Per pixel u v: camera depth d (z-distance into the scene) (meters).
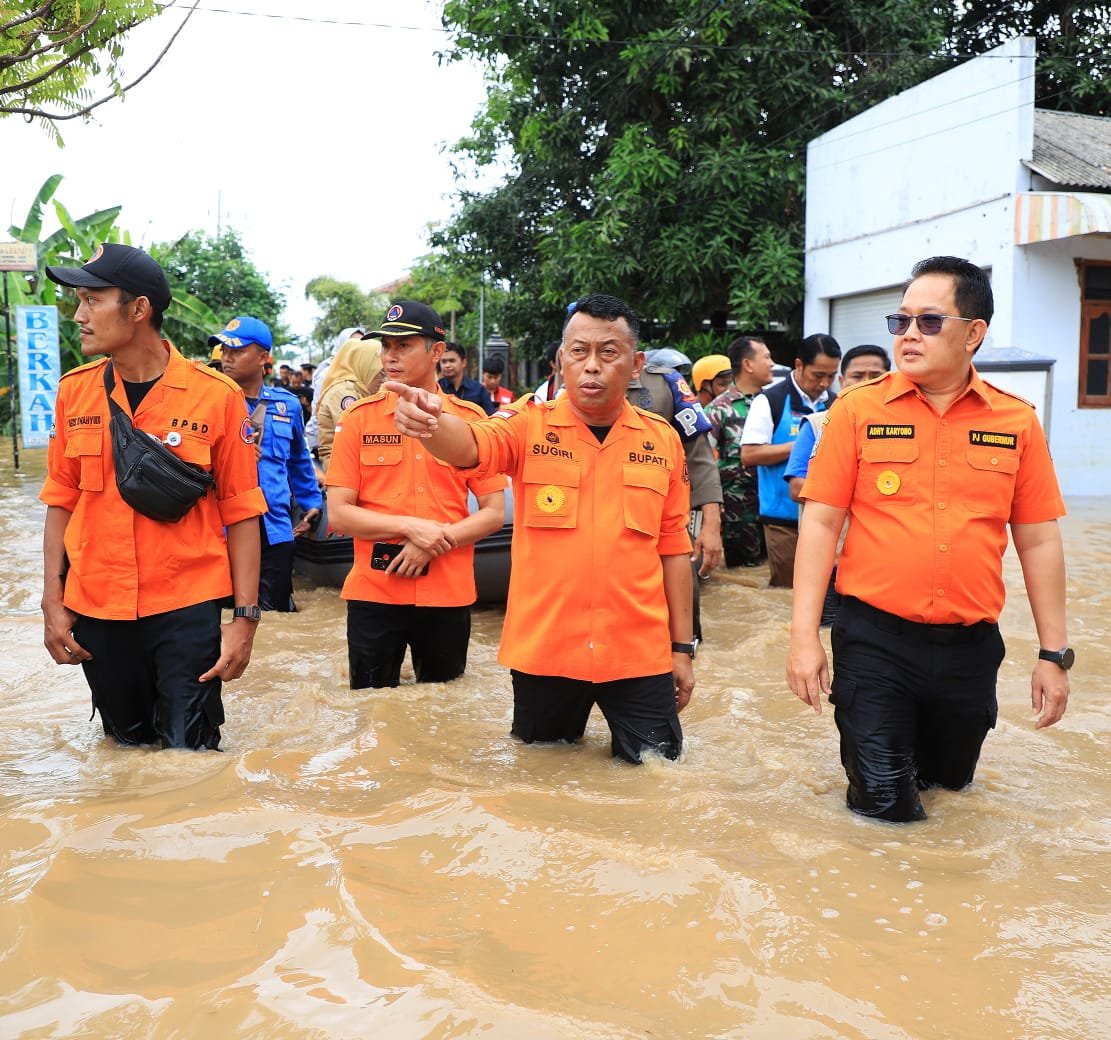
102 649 3.56
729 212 16.19
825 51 16.84
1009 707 4.37
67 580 3.58
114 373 3.48
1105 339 12.89
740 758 3.67
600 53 16.92
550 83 17.55
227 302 29.05
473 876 2.52
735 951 2.19
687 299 16.64
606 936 2.24
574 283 16.92
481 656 5.32
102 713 3.68
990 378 11.57
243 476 3.61
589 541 3.46
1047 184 12.42
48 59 5.79
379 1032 1.84
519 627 3.58
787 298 16.08
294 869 2.49
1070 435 12.87
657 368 5.39
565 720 3.68
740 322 16.27
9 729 3.92
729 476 7.58
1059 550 3.17
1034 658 5.20
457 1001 1.94
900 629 3.11
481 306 27.06
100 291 3.31
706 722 4.12
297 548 7.21
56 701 4.40
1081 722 4.14
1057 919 2.42
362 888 2.41
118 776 3.29
